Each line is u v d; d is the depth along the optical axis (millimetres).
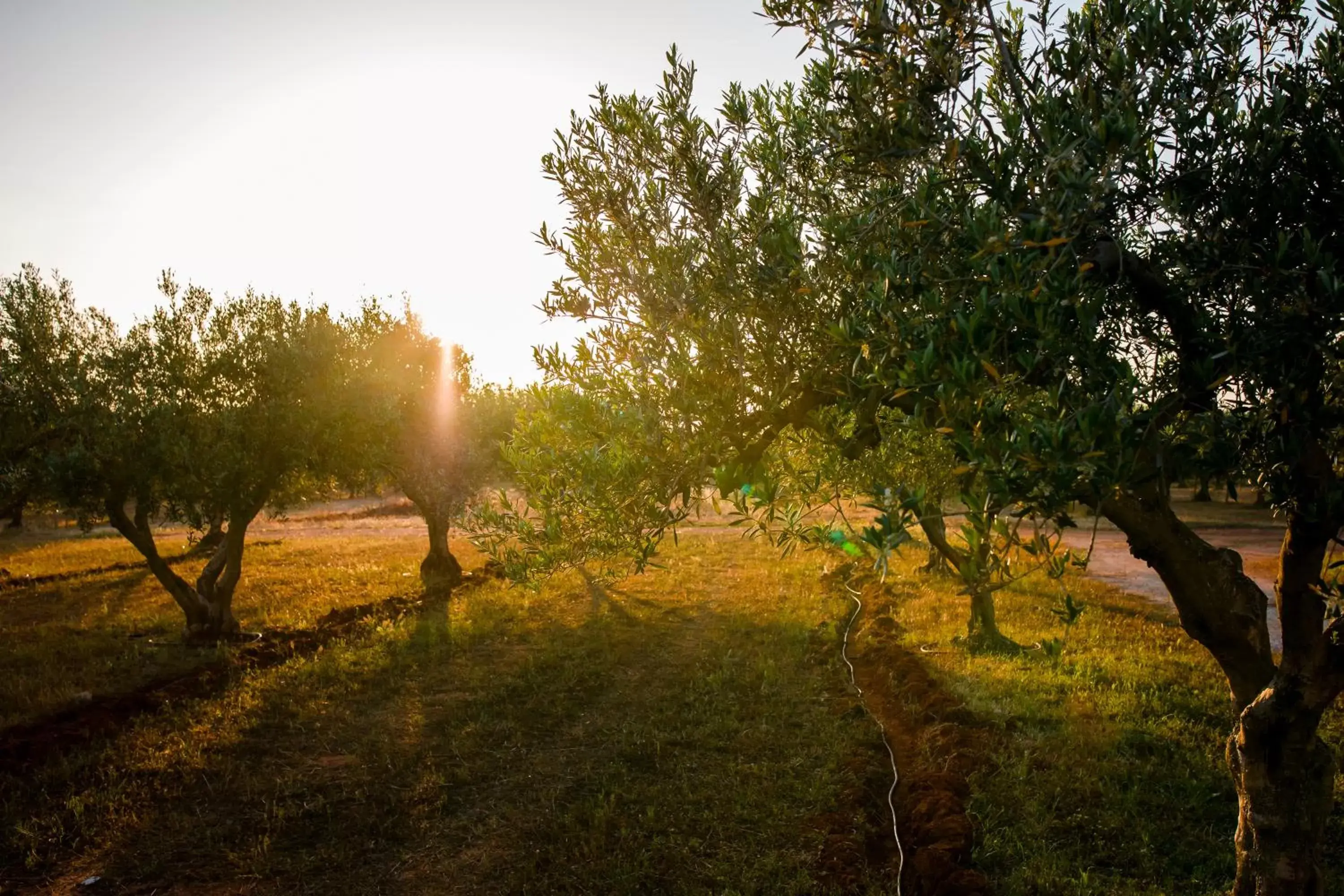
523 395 4148
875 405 3219
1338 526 3270
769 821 6352
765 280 3469
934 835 5762
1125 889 5125
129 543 30547
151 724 8836
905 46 3180
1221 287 3104
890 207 3115
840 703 9125
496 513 4184
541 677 10484
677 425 3576
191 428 12438
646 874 5605
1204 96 3348
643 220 3893
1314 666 3836
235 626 13234
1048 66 3285
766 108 4156
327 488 15328
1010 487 2266
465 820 6621
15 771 7449
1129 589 16750
